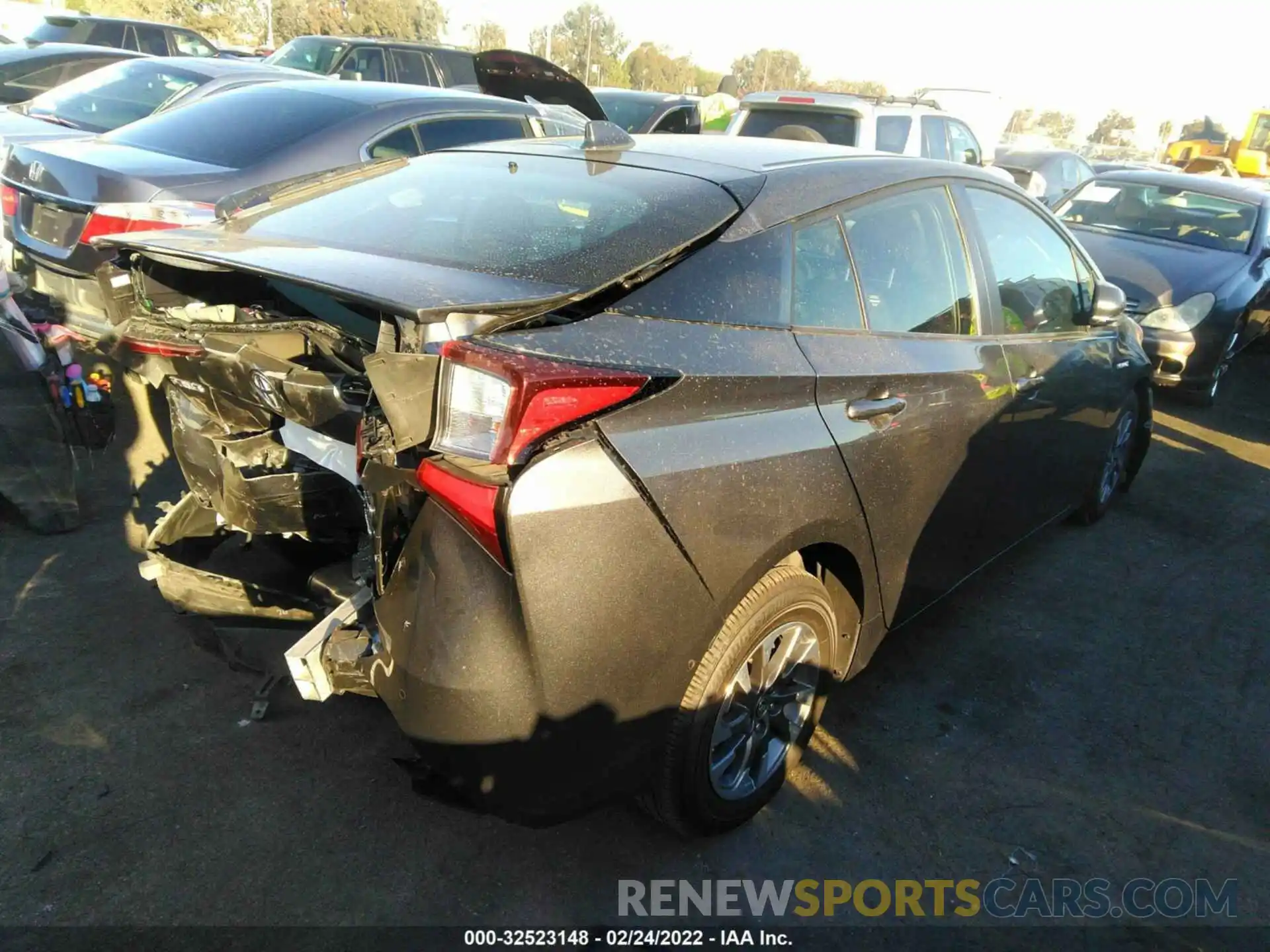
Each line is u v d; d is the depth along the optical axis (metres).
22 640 3.10
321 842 2.44
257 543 2.91
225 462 2.63
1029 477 3.58
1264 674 3.65
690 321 2.18
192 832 2.43
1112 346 4.13
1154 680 3.54
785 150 2.96
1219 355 6.91
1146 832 2.77
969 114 14.05
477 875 2.40
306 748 2.76
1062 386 3.60
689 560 2.05
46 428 3.63
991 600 4.01
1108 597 4.13
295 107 5.59
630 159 2.78
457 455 1.84
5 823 2.40
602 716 2.01
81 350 4.49
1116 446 4.65
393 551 2.04
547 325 1.98
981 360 3.06
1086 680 3.50
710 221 2.35
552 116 7.07
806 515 2.33
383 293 1.93
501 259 2.22
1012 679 3.46
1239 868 2.66
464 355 1.82
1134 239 7.62
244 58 18.12
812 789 2.81
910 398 2.70
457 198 2.66
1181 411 7.11
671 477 2.00
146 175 4.58
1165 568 4.45
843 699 3.24
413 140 5.82
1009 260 3.41
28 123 6.93
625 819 2.62
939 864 2.58
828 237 2.61
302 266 2.14
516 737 1.94
